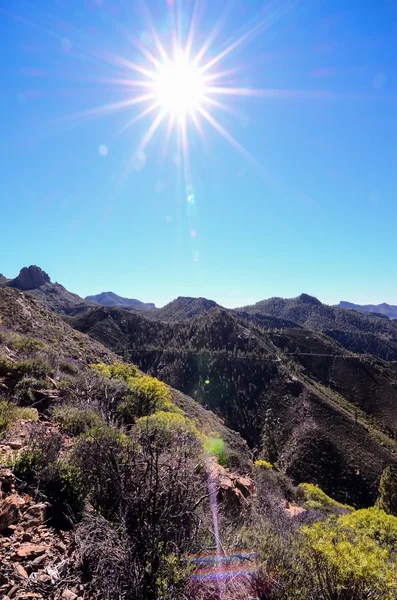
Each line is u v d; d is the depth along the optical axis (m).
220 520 3.43
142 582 2.32
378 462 56.97
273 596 2.65
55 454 3.70
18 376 7.40
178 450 3.91
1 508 2.63
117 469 3.31
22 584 2.05
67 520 2.95
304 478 51.56
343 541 3.21
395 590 2.74
